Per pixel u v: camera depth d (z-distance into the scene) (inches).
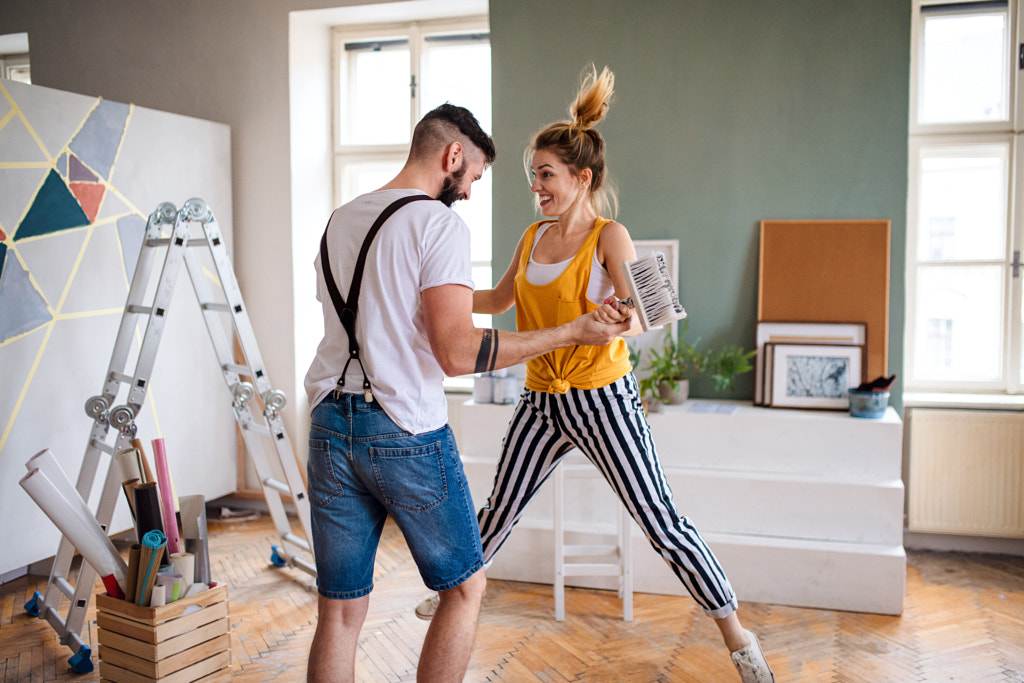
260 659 103.0
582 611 117.3
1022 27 142.8
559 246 94.7
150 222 113.2
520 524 128.4
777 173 136.9
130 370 138.4
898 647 104.8
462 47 167.8
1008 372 147.3
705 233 140.4
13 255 118.1
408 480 67.3
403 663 102.2
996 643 106.0
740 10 136.6
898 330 133.8
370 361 66.2
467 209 170.7
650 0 139.9
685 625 112.3
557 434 96.5
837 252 134.0
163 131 144.7
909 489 141.9
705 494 123.2
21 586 127.6
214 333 123.7
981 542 141.6
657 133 141.2
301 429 165.9
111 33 169.8
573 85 144.1
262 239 163.3
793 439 123.0
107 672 91.8
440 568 69.1
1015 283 145.9
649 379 131.8
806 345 133.3
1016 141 143.9
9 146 117.2
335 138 173.9
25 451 121.0
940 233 151.2
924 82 150.2
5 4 176.2
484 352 66.6
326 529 69.5
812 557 116.6
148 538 87.7
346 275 67.4
